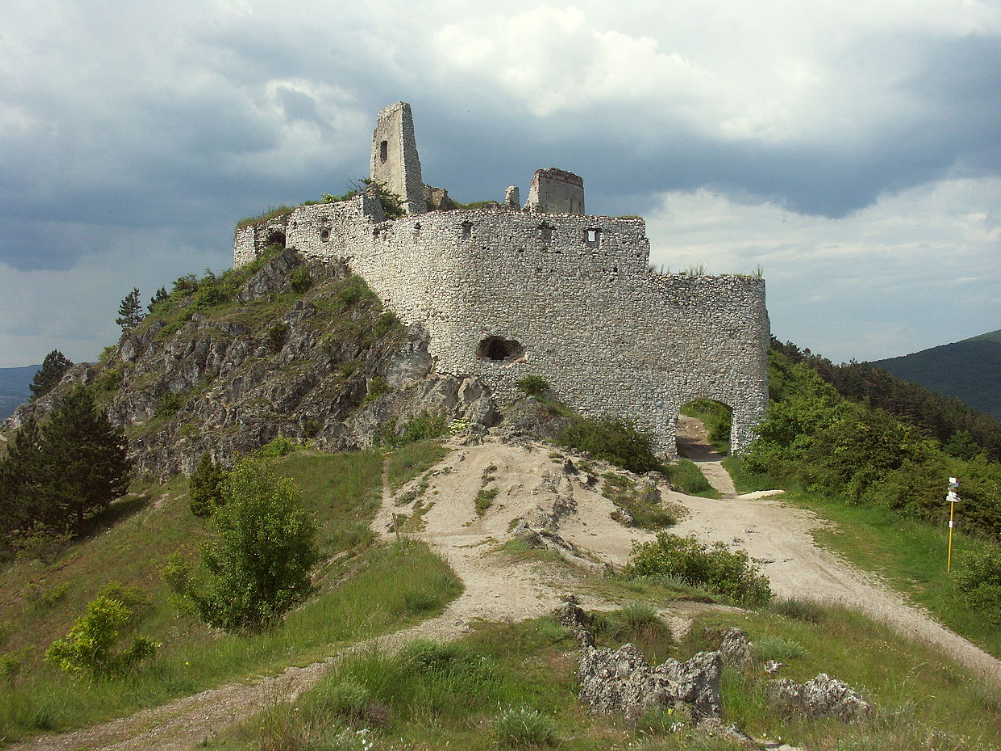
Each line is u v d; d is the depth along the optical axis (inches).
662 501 1374.3
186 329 2219.5
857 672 614.9
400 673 511.5
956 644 839.7
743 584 862.5
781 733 480.4
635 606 692.7
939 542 1138.7
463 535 1148.5
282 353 2034.9
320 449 1813.5
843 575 1060.5
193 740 432.5
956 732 496.1
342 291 2116.1
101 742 435.8
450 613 682.8
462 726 466.0
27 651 1208.2
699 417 2345.0
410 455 1549.0
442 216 1945.1
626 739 447.8
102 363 2453.2
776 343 3853.3
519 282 1897.1
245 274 2378.2
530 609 693.3
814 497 1449.3
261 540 770.8
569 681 539.5
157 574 1349.7
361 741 413.1
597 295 1907.0
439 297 1931.6
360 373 1930.4
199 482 1574.8
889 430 1477.6
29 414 2431.1
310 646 615.5
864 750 434.0
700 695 483.2
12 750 426.0
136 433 2014.0
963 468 1425.9
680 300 1924.2
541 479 1331.2
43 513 1732.3
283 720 438.0
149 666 599.8
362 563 1019.9
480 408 1795.0
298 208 2347.4
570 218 1919.3
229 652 612.4
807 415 1758.1
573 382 1878.7
